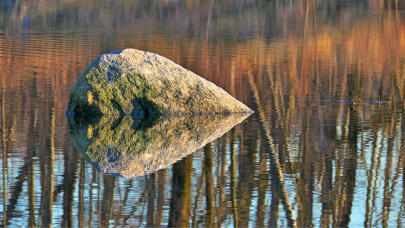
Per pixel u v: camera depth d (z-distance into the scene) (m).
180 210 8.83
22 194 9.49
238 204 9.02
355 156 11.66
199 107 16.55
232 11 43.28
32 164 11.19
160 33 34.00
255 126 14.67
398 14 41.62
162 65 16.81
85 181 10.10
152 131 14.43
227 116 16.14
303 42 31.12
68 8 43.72
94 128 14.68
